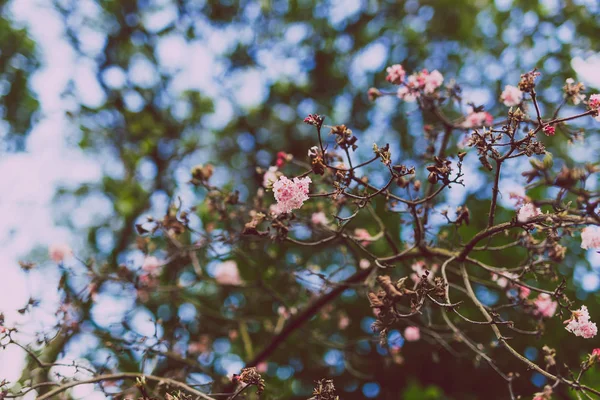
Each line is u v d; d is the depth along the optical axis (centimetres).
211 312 497
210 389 403
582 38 629
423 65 719
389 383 680
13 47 692
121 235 691
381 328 270
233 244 417
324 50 759
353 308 648
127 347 387
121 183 738
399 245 553
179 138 767
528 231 283
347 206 397
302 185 267
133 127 719
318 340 492
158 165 745
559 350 560
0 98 685
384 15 762
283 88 773
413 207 300
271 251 507
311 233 431
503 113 530
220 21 771
